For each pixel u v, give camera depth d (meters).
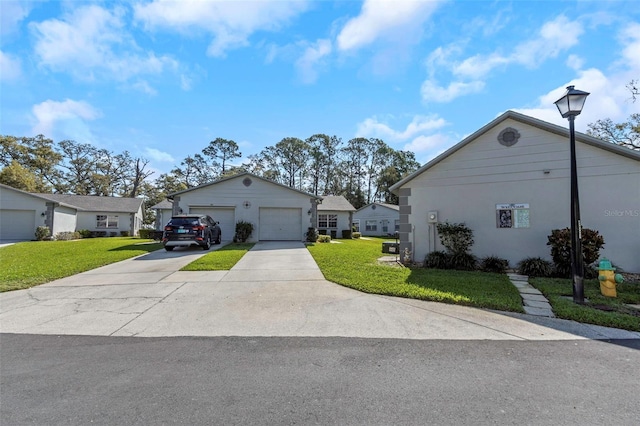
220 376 2.91
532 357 3.33
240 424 2.17
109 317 4.75
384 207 33.50
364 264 9.64
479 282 6.98
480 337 3.94
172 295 6.03
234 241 17.81
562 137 8.57
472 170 9.59
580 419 2.21
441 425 2.15
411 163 53.31
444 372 2.98
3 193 20.56
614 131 19.47
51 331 4.17
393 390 2.65
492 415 2.27
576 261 5.51
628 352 3.47
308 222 18.89
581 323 4.49
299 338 3.92
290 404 2.43
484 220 9.38
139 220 32.06
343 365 3.14
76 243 17.45
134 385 2.74
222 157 48.34
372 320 4.61
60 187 38.97
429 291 6.07
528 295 6.09
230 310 5.10
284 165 49.09
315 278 7.57
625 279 7.49
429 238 10.02
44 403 2.44
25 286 6.63
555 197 8.62
